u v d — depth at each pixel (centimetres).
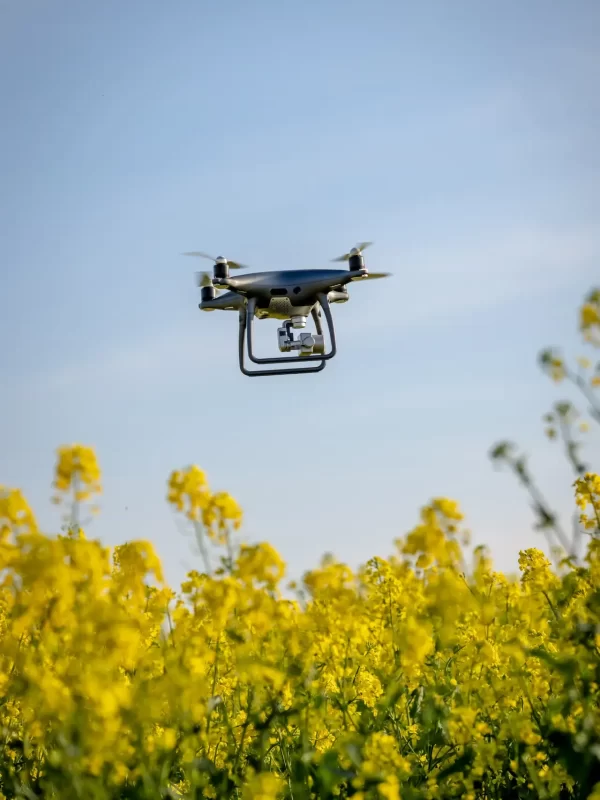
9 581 91
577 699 99
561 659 101
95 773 80
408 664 118
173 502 114
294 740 121
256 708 108
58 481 101
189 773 103
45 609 90
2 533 96
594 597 101
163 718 101
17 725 111
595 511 114
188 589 112
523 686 116
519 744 107
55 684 82
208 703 102
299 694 116
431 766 114
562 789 114
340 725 120
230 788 108
